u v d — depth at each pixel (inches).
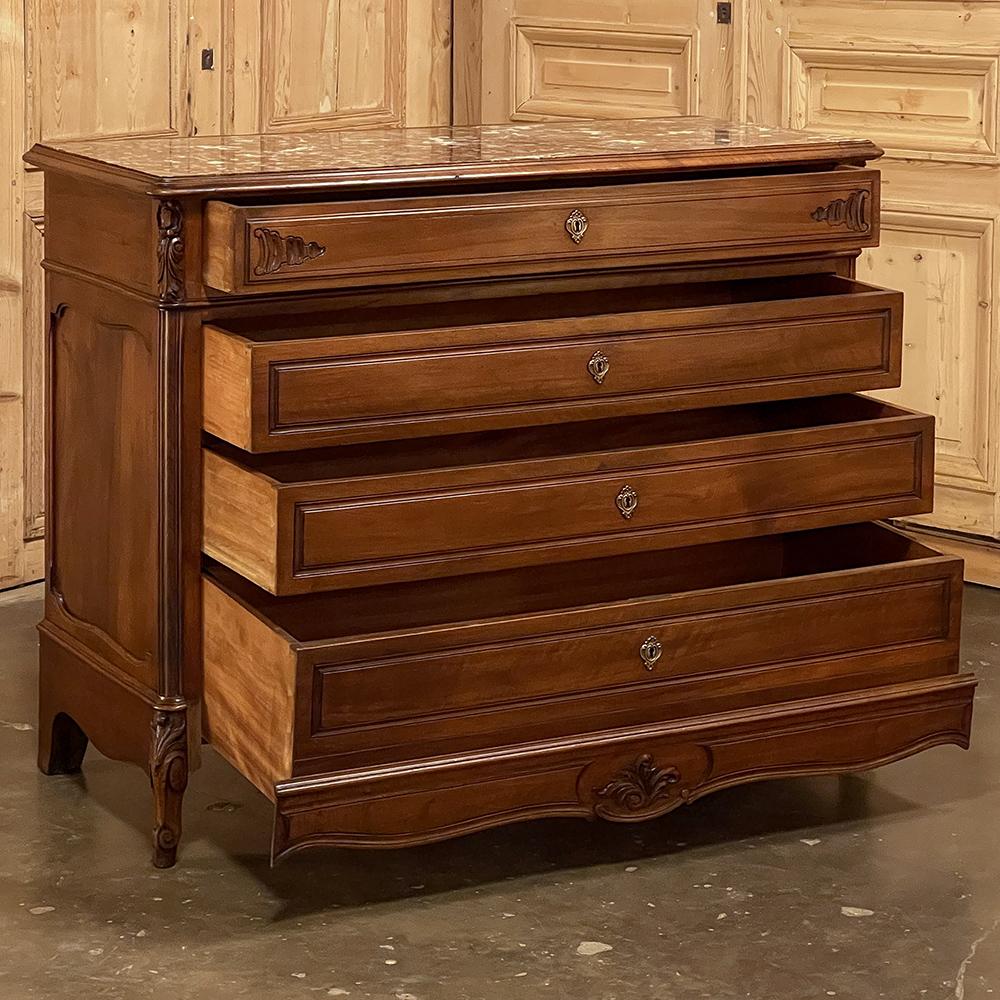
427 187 104.6
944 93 159.8
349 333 108.6
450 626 100.4
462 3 194.4
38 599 156.8
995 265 158.2
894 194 164.1
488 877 106.7
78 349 111.6
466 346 101.7
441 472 100.5
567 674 104.1
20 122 152.3
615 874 107.6
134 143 113.8
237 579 106.3
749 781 110.3
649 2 179.0
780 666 110.1
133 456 105.9
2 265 152.9
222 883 105.1
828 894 105.3
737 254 110.3
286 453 109.9
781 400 123.1
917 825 115.3
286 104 178.4
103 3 158.1
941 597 114.3
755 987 94.2
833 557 124.3
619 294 117.2
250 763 101.6
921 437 113.9
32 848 109.3
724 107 175.3
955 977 95.7
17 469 156.8
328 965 95.7
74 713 115.8
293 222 97.3
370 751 99.3
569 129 125.9
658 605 105.7
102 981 93.7
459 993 93.0
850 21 164.4
